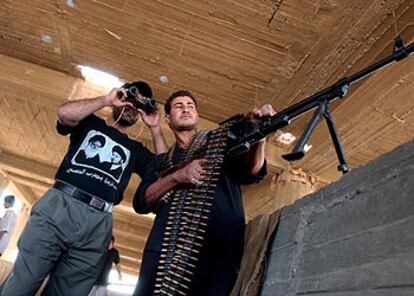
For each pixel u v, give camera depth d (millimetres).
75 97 5012
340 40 3660
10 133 7648
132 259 14789
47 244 1918
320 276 1016
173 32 4090
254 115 1616
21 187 10766
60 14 4199
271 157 5148
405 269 763
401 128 4344
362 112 4113
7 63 5051
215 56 4262
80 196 2029
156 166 2049
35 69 5090
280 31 3775
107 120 2326
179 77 4691
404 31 3395
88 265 2008
